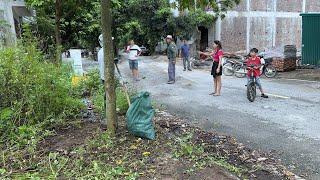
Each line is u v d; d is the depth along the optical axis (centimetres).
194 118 866
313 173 532
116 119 644
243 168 535
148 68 1998
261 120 838
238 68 1688
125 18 2584
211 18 2650
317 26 1919
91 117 764
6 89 671
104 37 609
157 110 936
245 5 2816
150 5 2630
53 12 1476
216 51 1141
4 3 1328
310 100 1059
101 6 595
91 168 500
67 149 571
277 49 1889
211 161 532
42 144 599
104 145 579
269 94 1172
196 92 1235
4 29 1136
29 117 666
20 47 724
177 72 1858
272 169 534
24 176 472
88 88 963
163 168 500
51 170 491
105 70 623
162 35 2756
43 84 692
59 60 886
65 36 1814
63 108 734
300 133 729
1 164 522
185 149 563
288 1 3112
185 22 2642
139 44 2888
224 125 799
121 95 789
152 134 624
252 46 2908
